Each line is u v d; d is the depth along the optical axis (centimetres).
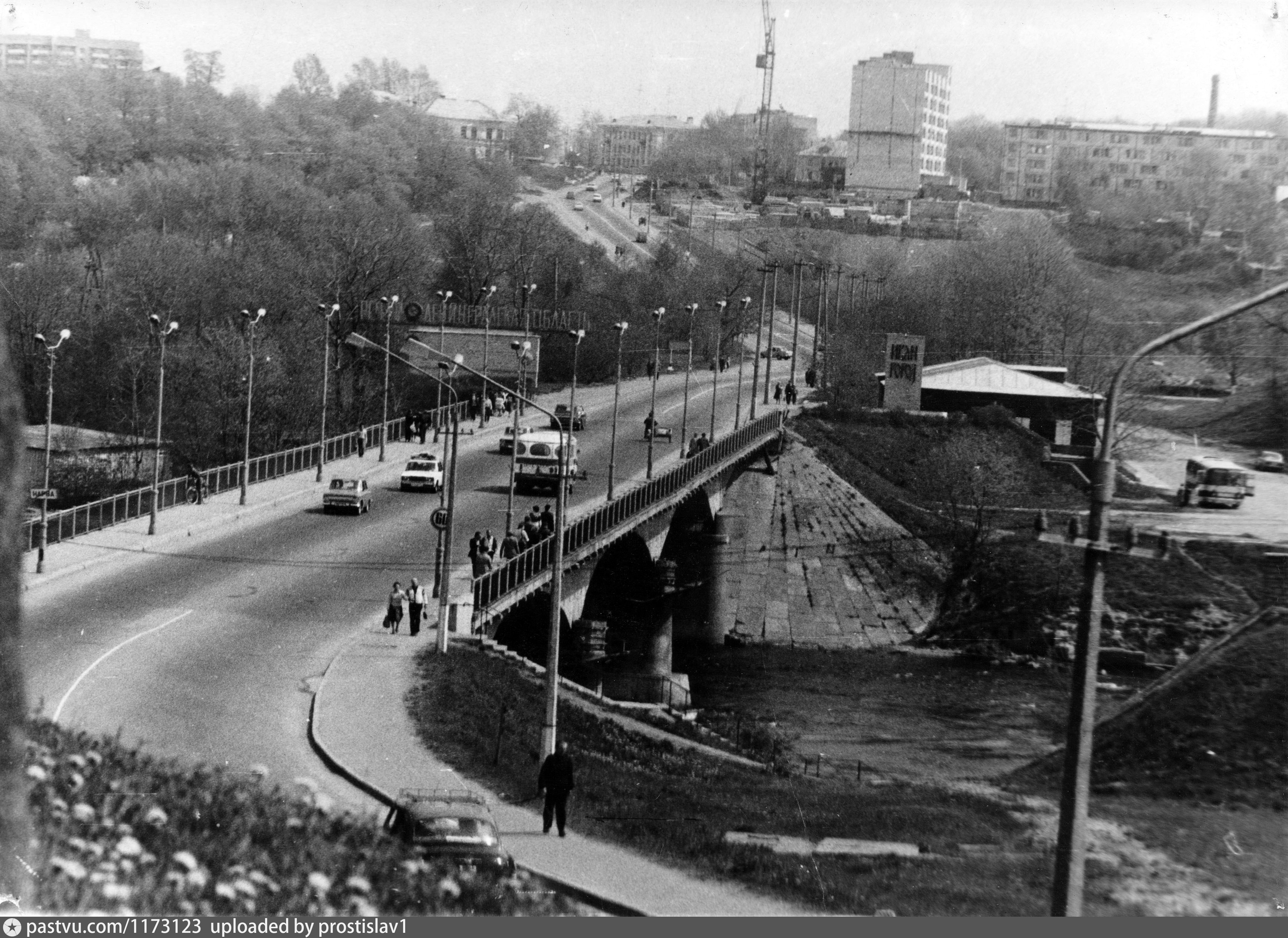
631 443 12294
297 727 4453
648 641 9494
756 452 12344
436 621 6116
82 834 2155
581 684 8681
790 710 8456
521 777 4216
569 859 3428
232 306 14300
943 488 12512
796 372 18538
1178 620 9612
